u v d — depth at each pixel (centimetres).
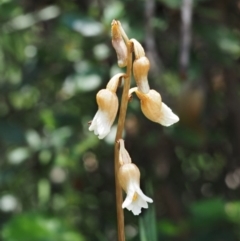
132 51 27
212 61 51
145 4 43
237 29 51
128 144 52
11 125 48
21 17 50
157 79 45
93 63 47
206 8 47
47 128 48
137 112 46
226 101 55
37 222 46
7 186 56
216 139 54
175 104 46
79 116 49
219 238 47
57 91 54
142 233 32
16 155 48
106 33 44
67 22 44
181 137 47
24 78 51
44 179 53
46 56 51
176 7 43
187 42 41
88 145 47
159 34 48
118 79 27
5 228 46
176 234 47
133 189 27
